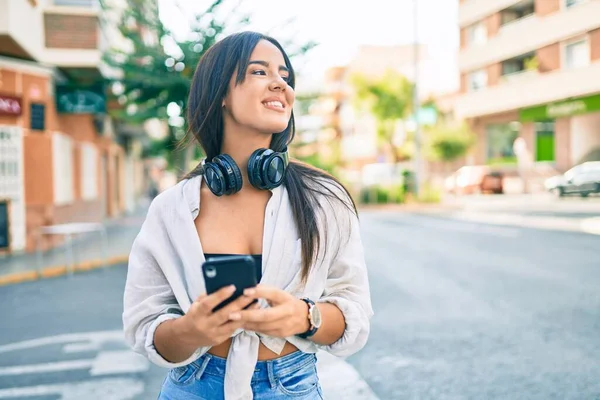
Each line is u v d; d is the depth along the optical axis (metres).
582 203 21.50
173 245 1.37
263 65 1.38
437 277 8.03
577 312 5.70
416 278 8.01
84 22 11.87
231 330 1.13
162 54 9.89
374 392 3.77
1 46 10.26
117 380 4.06
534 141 27.72
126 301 1.39
